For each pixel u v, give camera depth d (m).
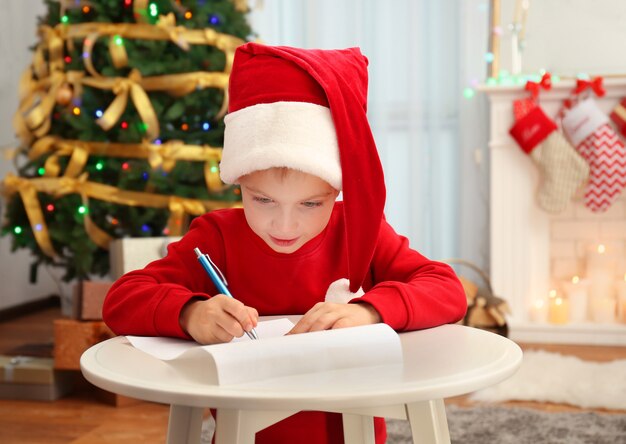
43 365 2.56
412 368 0.77
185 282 1.08
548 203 3.30
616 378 2.54
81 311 2.53
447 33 3.78
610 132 3.24
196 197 2.71
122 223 2.70
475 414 2.21
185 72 2.64
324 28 3.83
